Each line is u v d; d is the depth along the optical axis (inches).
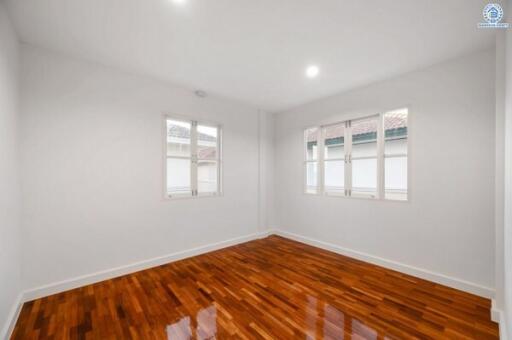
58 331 74.2
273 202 195.3
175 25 82.1
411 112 116.6
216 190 161.2
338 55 102.5
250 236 177.2
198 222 147.9
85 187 106.5
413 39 90.0
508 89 68.2
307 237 169.0
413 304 89.3
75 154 104.2
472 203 98.9
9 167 77.5
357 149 143.9
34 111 94.7
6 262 73.2
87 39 90.7
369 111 134.3
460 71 102.3
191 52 100.7
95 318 80.7
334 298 93.7
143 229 124.0
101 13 75.6
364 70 116.4
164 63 110.6
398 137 125.0
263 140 187.6
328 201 155.7
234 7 72.9
